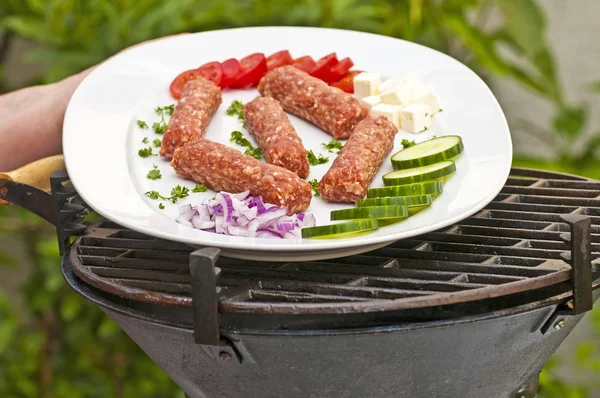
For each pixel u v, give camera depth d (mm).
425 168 1101
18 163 1223
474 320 955
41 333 1766
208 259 928
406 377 984
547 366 1589
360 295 987
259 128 1144
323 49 1293
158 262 1056
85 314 1755
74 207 1104
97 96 1189
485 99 1182
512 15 1605
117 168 1121
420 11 1654
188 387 1046
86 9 1591
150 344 1019
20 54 1957
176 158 1109
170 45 1275
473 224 1110
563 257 975
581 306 971
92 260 1066
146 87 1230
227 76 1259
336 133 1173
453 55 1785
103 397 1762
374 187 1104
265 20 1584
